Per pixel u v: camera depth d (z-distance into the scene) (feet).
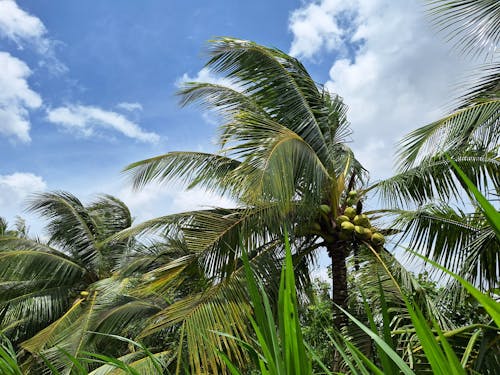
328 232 23.25
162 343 33.22
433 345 2.10
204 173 24.97
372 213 24.38
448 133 15.89
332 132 27.20
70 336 30.25
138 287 21.50
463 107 16.39
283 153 18.81
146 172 25.70
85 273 47.09
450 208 20.22
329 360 18.98
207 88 26.27
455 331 9.89
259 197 17.21
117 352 33.30
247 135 20.75
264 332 2.77
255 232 20.86
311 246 24.09
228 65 25.18
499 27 14.38
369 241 22.34
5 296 43.27
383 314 2.49
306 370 2.51
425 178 21.76
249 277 2.87
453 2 15.07
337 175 24.43
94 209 54.29
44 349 29.60
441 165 20.62
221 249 20.36
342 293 22.31
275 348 2.65
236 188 18.08
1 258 40.42
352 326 19.54
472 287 1.83
